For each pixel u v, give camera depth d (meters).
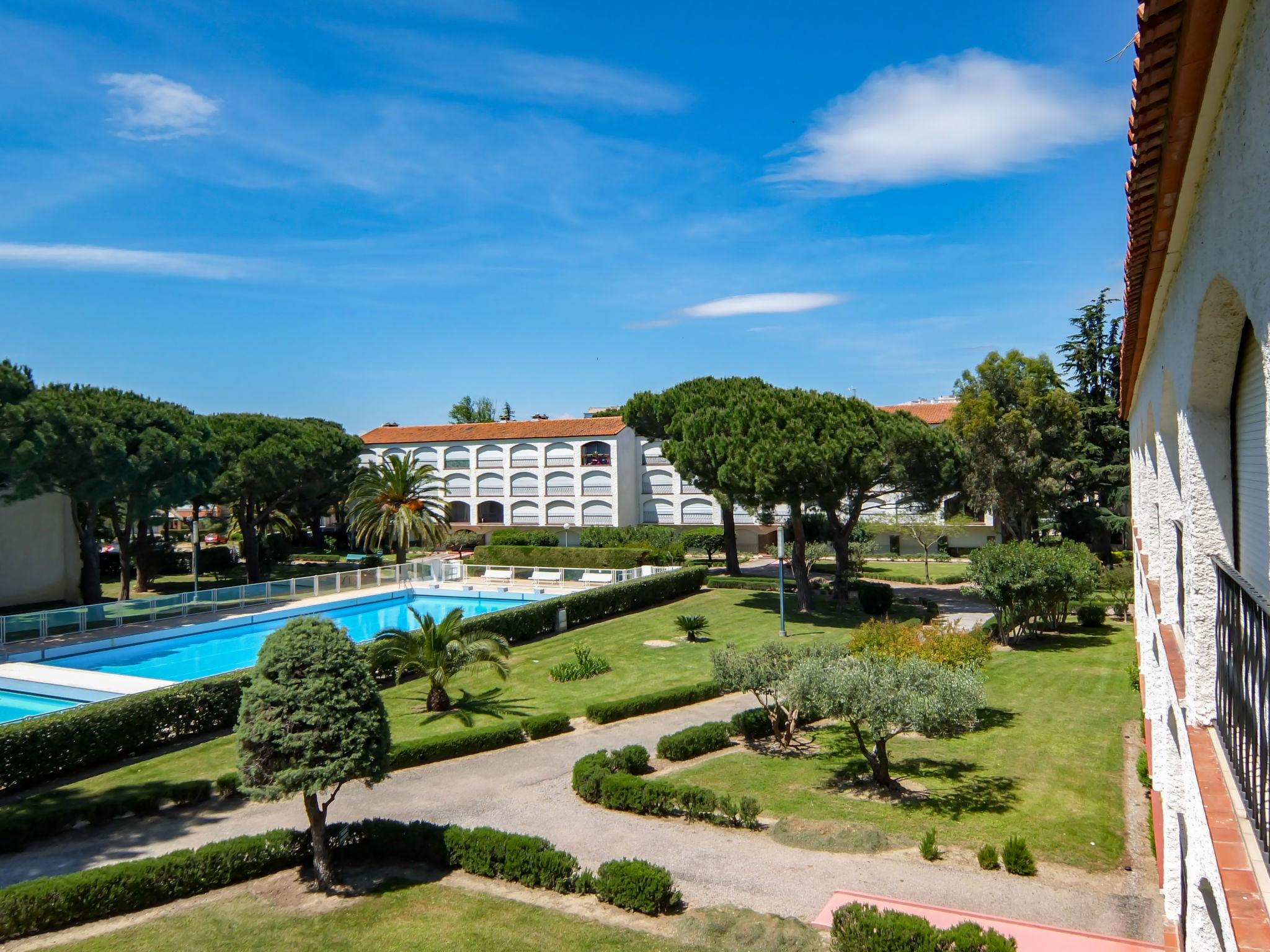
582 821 14.79
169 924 11.11
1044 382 47.56
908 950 9.47
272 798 11.35
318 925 11.05
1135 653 27.38
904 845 13.41
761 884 12.23
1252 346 4.30
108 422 33.09
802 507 37.06
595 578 41.56
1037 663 26.72
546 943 10.53
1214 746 4.82
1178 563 8.16
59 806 15.09
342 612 38.88
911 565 53.56
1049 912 11.09
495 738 18.89
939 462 34.59
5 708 23.75
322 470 49.94
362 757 11.62
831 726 20.45
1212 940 4.59
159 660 30.09
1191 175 3.98
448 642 22.36
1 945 10.58
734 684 18.58
